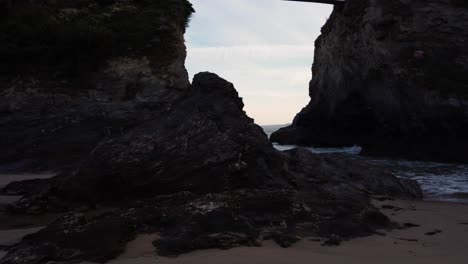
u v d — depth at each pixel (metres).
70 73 22.88
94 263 4.96
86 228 5.69
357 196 9.05
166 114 10.20
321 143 34.94
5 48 21.05
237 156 8.76
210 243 5.57
